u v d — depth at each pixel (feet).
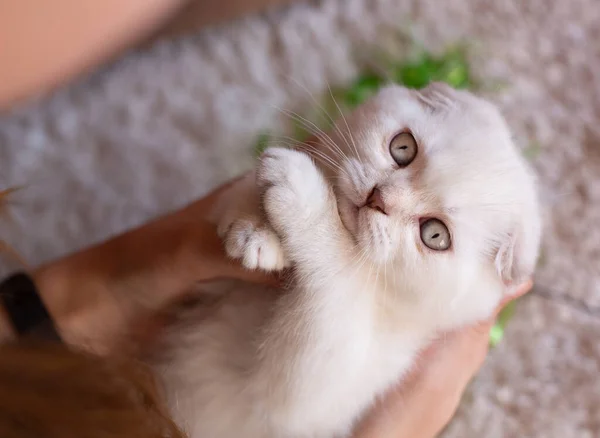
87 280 1.16
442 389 1.18
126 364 0.84
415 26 1.86
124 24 1.28
